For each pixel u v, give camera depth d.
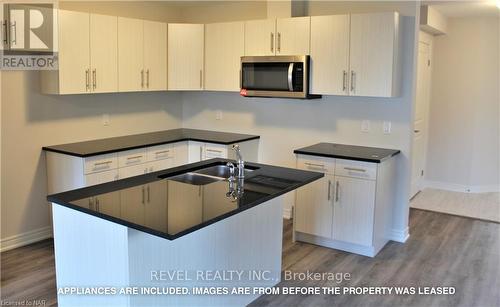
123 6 4.83
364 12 4.34
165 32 4.95
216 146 4.82
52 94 4.19
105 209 2.32
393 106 4.30
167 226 2.07
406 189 4.35
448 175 6.55
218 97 5.46
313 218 4.24
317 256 4.03
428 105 6.48
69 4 4.28
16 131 4.05
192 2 5.21
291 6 4.57
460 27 6.19
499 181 6.52
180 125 5.77
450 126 6.44
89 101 4.63
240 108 5.30
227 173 3.45
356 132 4.54
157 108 5.42
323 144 4.65
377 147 4.43
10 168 4.04
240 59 4.76
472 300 3.24
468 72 6.23
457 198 6.11
